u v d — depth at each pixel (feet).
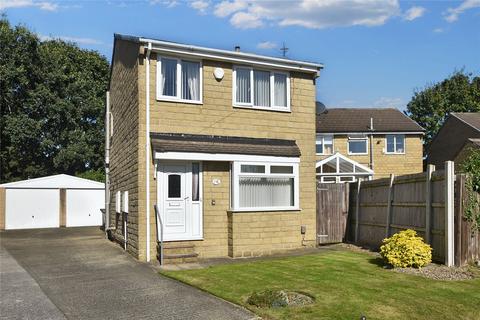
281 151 48.49
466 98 161.48
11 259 46.03
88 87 139.74
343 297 27.96
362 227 51.70
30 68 128.26
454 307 26.08
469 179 35.78
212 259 44.27
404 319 24.29
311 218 50.90
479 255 36.29
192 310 26.48
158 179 44.24
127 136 49.80
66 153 130.31
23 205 97.25
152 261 42.63
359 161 118.01
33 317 25.84
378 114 126.00
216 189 46.44
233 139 47.24
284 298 27.35
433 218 38.09
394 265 36.32
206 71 46.83
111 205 64.23
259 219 47.03
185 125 45.44
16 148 127.03
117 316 25.73
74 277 35.91
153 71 44.45
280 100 50.80
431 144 140.87
